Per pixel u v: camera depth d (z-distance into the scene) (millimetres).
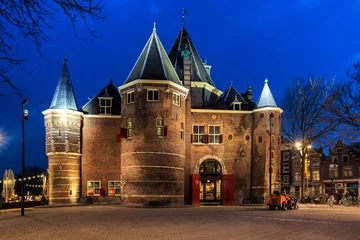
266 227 17156
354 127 26312
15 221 20750
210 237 14086
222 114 42781
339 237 14203
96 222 19344
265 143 41719
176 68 45125
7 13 7316
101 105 42219
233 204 40812
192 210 29766
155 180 35656
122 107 38750
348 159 62844
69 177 39781
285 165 72000
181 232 15430
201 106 43875
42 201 42344
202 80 45125
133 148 36406
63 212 27438
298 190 69375
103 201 40688
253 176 41750
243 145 42469
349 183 62188
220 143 42156
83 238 13844
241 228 16781
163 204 35469
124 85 38000
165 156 36250
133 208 32500
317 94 46062
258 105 42812
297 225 18016
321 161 66312
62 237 14141
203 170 41906
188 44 47125
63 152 39375
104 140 41594
